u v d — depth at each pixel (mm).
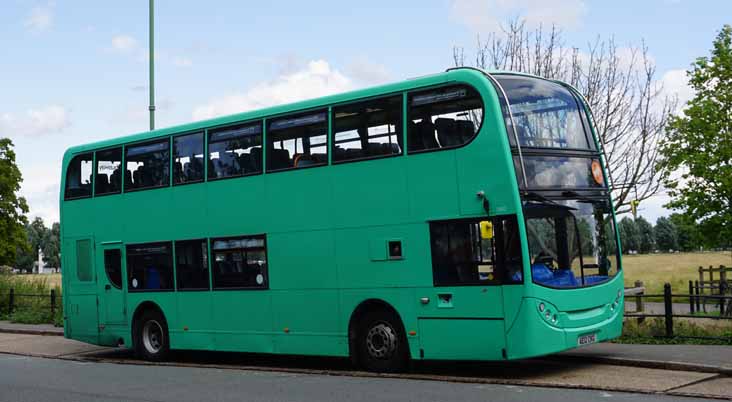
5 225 39281
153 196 18312
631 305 25906
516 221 12547
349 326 14547
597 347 15523
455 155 13227
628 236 92312
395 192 13930
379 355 14242
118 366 17891
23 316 30141
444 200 13320
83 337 19859
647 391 11211
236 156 16594
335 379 13922
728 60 20281
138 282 18641
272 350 15805
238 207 16453
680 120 20516
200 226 17250
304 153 15344
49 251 137625
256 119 16250
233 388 13453
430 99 13609
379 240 14109
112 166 19391
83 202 19984
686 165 20188
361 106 14523
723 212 20031
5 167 39500
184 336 17594
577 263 13258
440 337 13336
